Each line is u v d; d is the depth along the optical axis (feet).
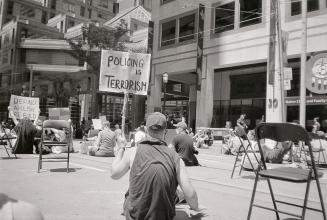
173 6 96.43
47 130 43.24
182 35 93.40
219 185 23.98
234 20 80.18
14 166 30.04
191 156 33.78
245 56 77.25
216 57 83.35
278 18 49.21
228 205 17.99
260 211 17.02
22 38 187.42
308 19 66.80
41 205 16.81
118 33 125.08
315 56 63.05
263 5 74.38
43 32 204.23
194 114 105.09
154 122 11.60
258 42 74.95
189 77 105.09
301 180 12.48
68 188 20.98
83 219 14.69
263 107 80.89
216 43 83.56
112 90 28.78
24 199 17.90
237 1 79.56
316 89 62.69
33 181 23.07
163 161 10.57
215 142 76.23
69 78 146.41
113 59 28.89
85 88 143.74
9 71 190.49
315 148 37.70
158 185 10.26
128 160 11.80
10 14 226.58
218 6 84.33
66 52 178.91
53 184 22.16
